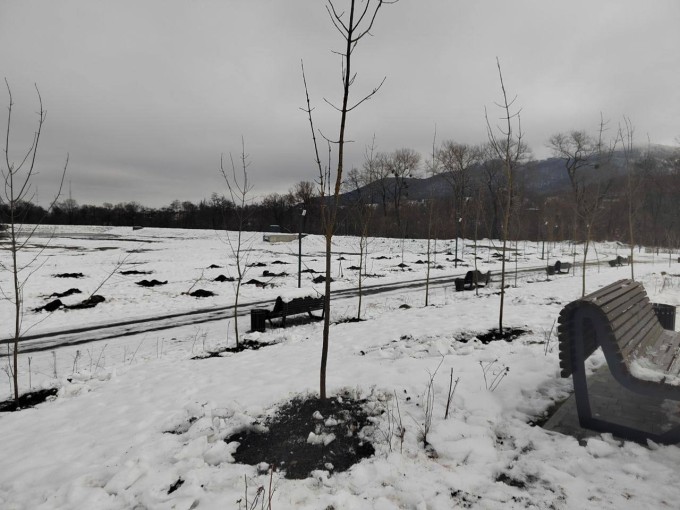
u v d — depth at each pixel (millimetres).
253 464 3354
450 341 6535
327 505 2713
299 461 3359
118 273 20469
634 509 2541
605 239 38812
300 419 4059
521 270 24062
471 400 4184
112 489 3062
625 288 4316
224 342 8625
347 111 3918
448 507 2650
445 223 34500
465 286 16844
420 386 4617
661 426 3568
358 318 10570
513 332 7195
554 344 6156
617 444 3354
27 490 3188
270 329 10062
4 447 4082
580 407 3613
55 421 4734
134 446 3752
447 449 3365
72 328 10766
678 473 2889
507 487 2844
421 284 18359
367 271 23531
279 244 44438
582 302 3453
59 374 6977
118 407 4914
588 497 2691
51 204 5668
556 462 3104
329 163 4188
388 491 2869
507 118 7012
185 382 5656
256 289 17078
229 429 3863
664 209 39406
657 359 3943
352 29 3746
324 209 4227
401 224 46906
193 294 15625
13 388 6219
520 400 4195
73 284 16906
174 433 4047
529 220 42781
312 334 8883
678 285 13695
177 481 3113
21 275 18516
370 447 3533
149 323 11305
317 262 28094
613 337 3338
